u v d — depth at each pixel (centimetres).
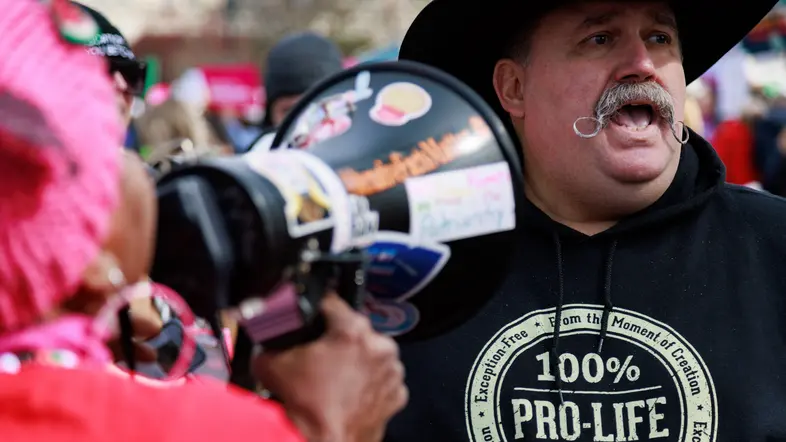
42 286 93
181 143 274
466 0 194
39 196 90
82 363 100
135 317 156
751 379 181
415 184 134
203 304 120
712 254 188
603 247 188
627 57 185
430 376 185
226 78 917
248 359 151
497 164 140
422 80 145
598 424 181
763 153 666
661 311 185
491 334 186
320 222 120
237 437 99
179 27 1441
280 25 1488
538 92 194
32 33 95
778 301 185
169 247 114
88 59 100
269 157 124
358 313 122
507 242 141
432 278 138
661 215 187
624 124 188
